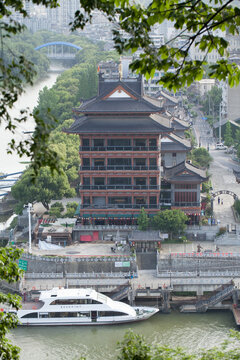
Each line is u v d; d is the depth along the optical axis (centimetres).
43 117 3647
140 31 4069
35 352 14312
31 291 16700
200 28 4112
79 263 18100
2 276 5159
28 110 3838
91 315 15712
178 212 19825
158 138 19962
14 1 3941
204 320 16025
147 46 4106
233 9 4069
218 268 18012
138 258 18662
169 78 4291
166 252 18950
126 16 4131
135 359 5012
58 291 16012
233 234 19838
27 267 18025
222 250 19200
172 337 15025
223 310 16638
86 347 14600
